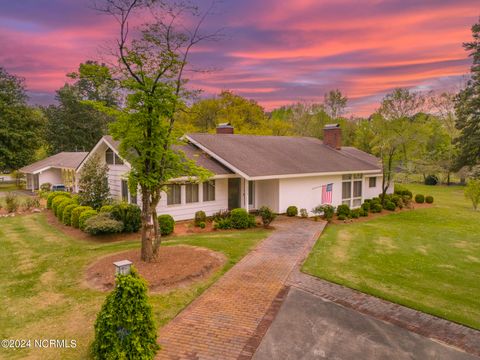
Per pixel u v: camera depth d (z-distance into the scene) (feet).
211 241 41.34
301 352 18.97
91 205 57.93
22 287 27.81
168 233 46.11
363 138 144.56
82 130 155.33
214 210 58.75
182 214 54.90
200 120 133.08
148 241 31.50
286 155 69.36
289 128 150.82
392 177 86.17
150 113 29.22
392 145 81.87
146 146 29.94
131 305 17.25
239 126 134.41
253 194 63.62
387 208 81.56
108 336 16.98
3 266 33.06
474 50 116.47
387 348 19.72
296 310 23.99
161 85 29.25
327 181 69.82
